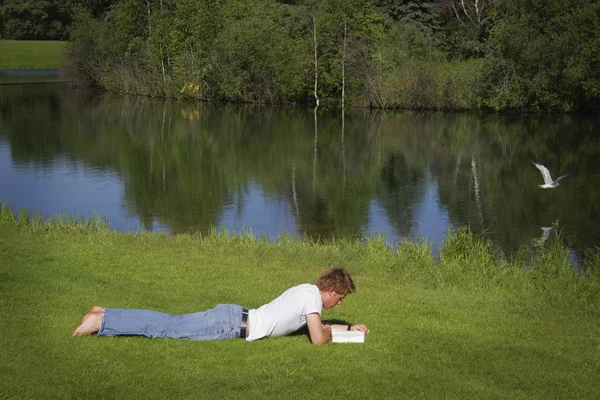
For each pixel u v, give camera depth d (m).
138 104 57.12
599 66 44.72
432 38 61.41
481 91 48.56
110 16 75.00
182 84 60.75
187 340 6.99
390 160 30.81
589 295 10.23
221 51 57.75
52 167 28.45
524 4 46.78
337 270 7.18
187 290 9.29
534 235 18.53
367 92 52.59
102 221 18.28
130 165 29.27
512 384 6.35
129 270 10.38
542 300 9.71
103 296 8.69
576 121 44.03
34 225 14.60
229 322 7.03
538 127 41.53
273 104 56.44
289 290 7.18
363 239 17.61
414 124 43.56
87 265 10.57
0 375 6.05
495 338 7.68
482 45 52.16
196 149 34.09
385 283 10.47
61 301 8.34
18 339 6.89
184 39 62.41
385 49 53.72
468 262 12.60
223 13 59.50
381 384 6.17
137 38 67.12
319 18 53.81
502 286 10.77
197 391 5.90
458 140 36.91
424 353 7.02
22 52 95.50
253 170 28.25
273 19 59.19
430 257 12.88
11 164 28.97
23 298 8.41
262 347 6.89
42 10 105.38
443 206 21.94
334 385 6.10
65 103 56.25
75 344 6.79
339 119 46.41
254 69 56.38
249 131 40.91
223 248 12.77
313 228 18.89
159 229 18.36
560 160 30.75
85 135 38.59
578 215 20.80
